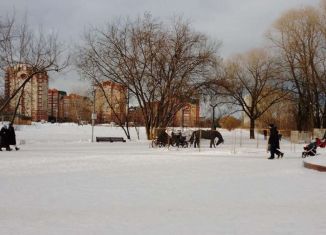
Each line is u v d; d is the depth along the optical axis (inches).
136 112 2461.9
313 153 1096.8
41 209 390.9
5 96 1727.4
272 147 1062.4
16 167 749.9
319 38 2206.0
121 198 452.4
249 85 2551.7
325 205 420.8
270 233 307.3
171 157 1048.8
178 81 1918.1
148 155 1098.7
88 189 511.2
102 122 3777.1
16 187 520.7
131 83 1940.2
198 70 1927.9
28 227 322.3
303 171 737.6
